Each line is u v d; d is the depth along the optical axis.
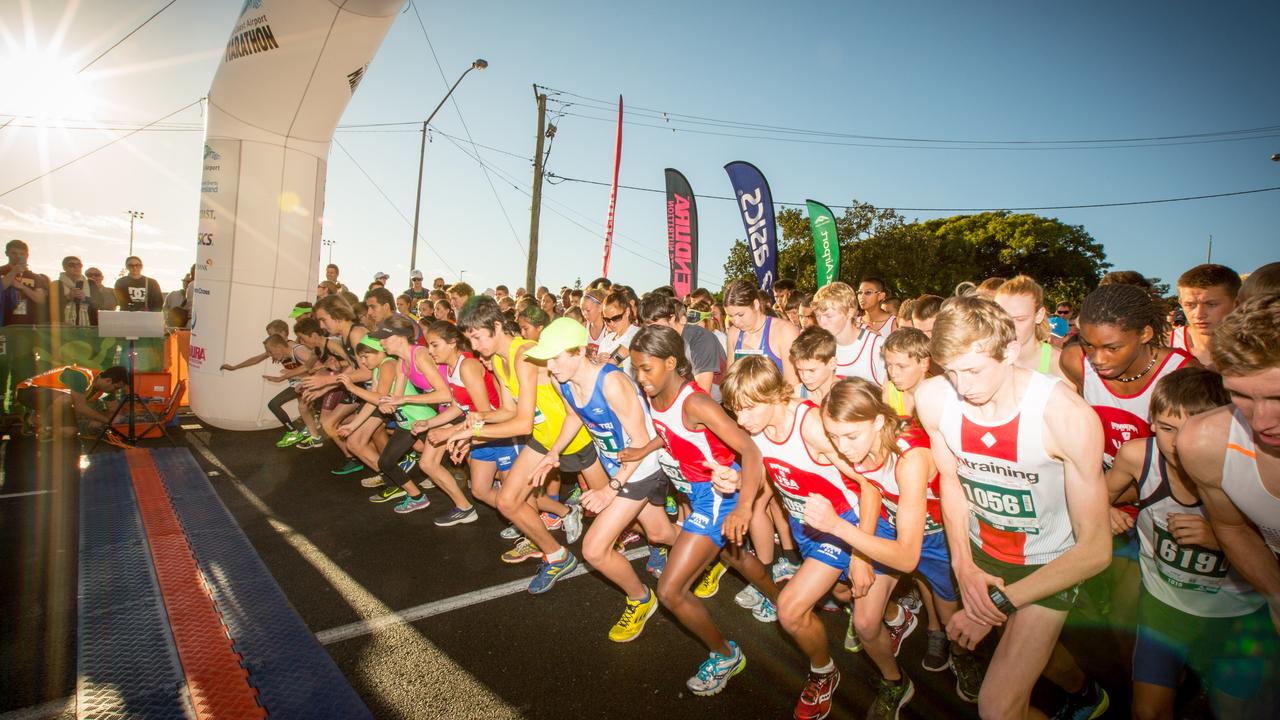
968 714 2.71
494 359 3.85
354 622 3.31
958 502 2.25
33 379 6.55
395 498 5.36
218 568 3.83
